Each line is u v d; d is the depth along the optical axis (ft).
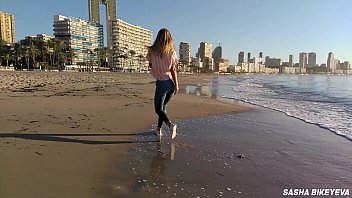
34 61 317.42
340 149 15.48
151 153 13.43
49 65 324.80
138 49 504.84
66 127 17.98
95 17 610.65
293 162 12.93
